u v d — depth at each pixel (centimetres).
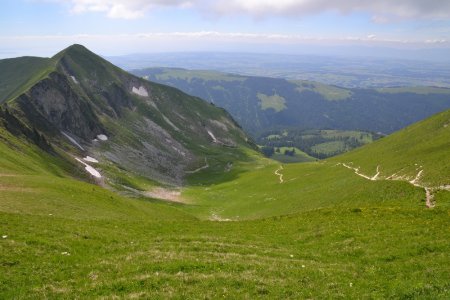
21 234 3325
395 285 2395
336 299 2250
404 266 2828
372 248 3403
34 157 11056
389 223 4191
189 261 2850
